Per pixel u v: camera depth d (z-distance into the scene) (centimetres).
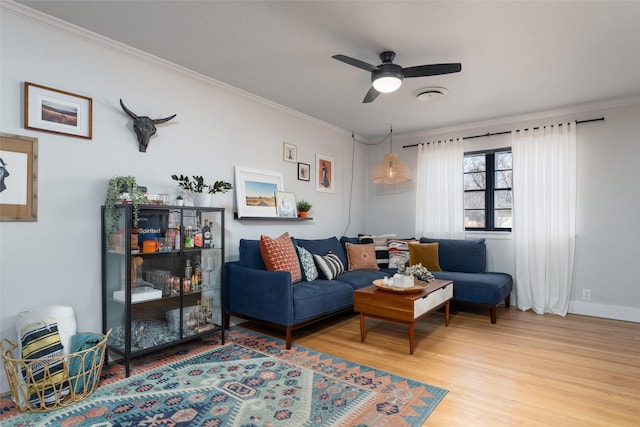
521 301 434
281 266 335
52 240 239
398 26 243
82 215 254
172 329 283
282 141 425
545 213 423
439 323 377
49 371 200
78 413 195
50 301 238
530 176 433
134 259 256
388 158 462
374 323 377
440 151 503
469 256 443
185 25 246
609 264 398
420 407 204
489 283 377
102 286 262
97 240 262
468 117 456
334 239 464
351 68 314
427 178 512
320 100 396
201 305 307
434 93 357
